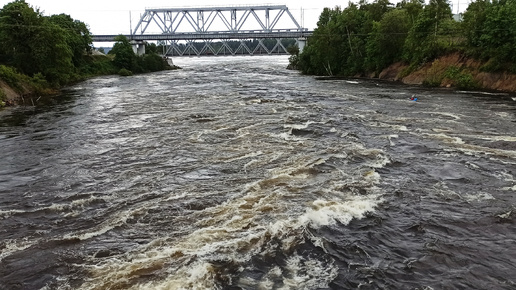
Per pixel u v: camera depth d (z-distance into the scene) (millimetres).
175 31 140000
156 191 13422
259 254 9320
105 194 13297
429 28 50938
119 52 85312
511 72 39656
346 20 70438
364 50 65875
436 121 24375
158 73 83938
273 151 17938
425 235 10375
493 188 13477
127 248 9680
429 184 13883
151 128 23406
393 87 45375
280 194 12812
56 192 13602
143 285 8125
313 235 10227
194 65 110312
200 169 15664
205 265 8812
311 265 8969
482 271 8789
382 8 76250
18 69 45250
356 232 10477
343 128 22594
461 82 41375
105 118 27234
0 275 8727
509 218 11266
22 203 12695
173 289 7984
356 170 15258
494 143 19000
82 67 74875
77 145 19906
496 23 40500
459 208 11961
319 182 13930
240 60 135625
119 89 47969
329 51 70188
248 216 11242
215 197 12719
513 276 8602
